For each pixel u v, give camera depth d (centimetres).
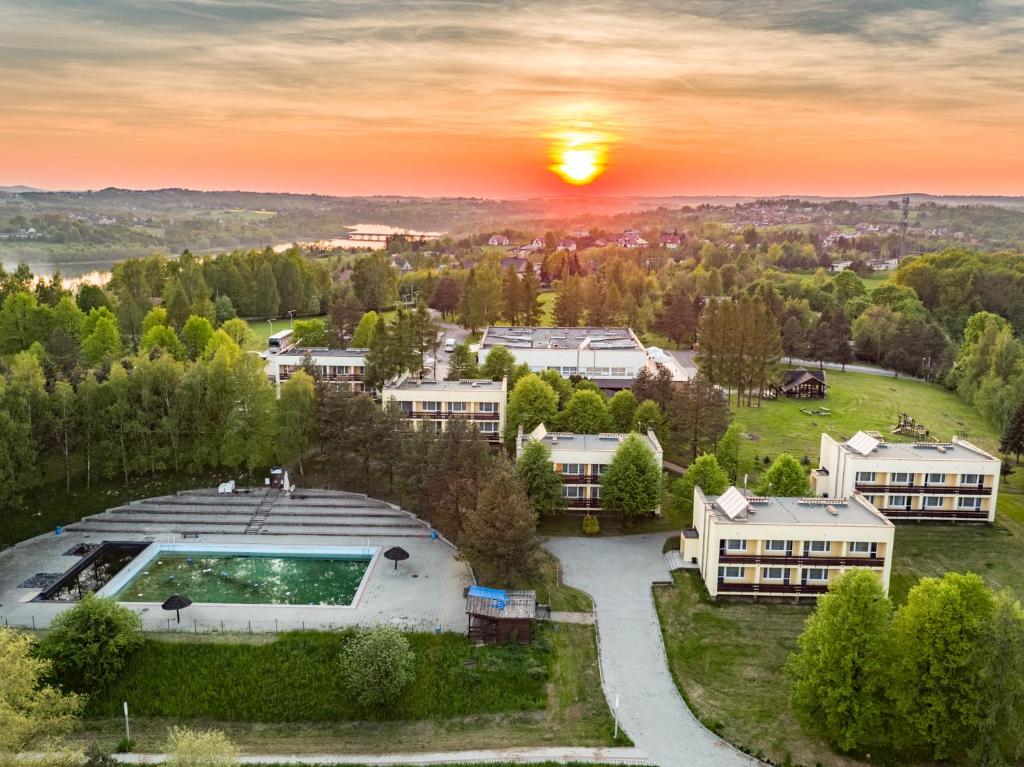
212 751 5453
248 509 10119
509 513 7906
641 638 7556
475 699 6731
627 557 9162
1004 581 8700
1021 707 5634
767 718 6456
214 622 7562
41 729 5931
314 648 7131
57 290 19075
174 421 10544
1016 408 12862
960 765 5953
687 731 6331
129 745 6281
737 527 8062
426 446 9775
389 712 6669
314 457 11331
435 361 16438
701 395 11644
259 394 10756
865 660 5931
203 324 16775
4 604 7962
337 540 9456
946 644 5806
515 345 15788
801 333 18862
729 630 7694
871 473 9988
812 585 8188
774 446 12925
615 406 12350
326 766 6006
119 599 8100
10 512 9569
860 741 6100
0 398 9556
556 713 6581
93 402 10356
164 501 10300
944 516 10069
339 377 14275
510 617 7306
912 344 18062
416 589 8275
